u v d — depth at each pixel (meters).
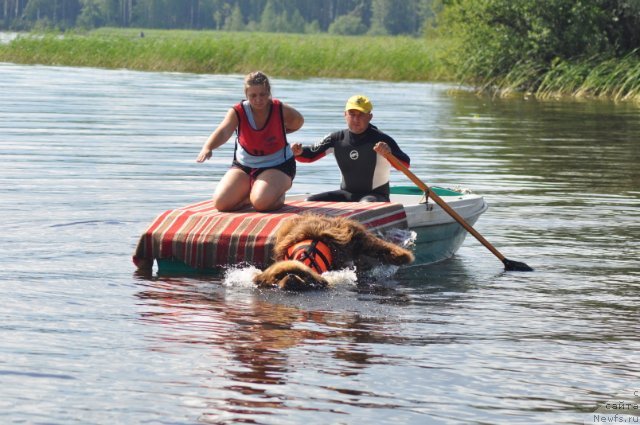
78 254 18.66
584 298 16.28
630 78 69.69
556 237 21.52
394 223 18.52
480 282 17.36
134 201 24.69
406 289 16.66
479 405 11.20
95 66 87.06
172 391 11.33
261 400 11.13
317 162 33.62
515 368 12.48
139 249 17.61
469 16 76.94
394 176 30.41
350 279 17.02
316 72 83.94
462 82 77.12
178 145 37.09
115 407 10.84
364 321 14.45
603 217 24.05
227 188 18.59
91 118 46.06
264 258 17.11
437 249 19.39
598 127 48.50
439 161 34.25
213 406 10.93
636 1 73.00
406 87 74.88
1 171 29.28
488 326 14.39
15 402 10.89
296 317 14.53
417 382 11.86
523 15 76.06
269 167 19.02
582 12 74.44
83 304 15.01
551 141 41.75
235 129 19.30
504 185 29.05
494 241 21.09
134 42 89.38
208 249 17.36
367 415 10.80
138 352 12.64
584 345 13.55
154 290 16.05
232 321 14.21
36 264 17.70
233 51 84.56
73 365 12.09
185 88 65.69
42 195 25.17
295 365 12.30
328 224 17.09
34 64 87.44
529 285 17.19
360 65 83.62
